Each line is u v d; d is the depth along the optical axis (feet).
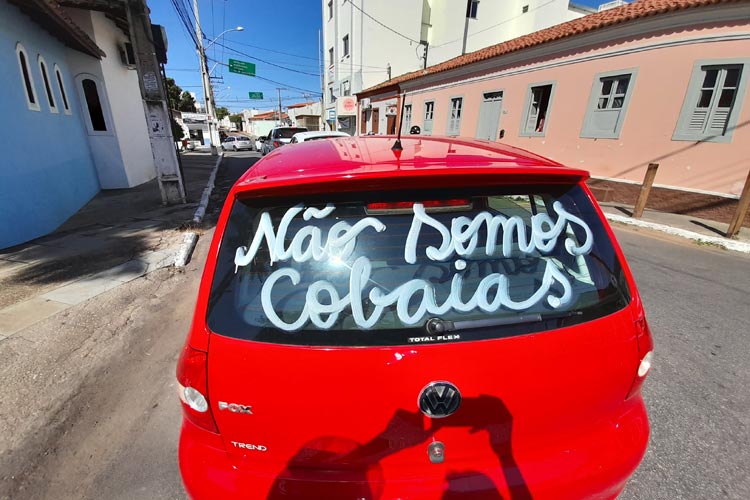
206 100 80.38
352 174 4.26
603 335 4.45
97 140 36.01
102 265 16.76
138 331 11.37
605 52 29.68
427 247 4.38
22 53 22.63
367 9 73.00
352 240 4.32
